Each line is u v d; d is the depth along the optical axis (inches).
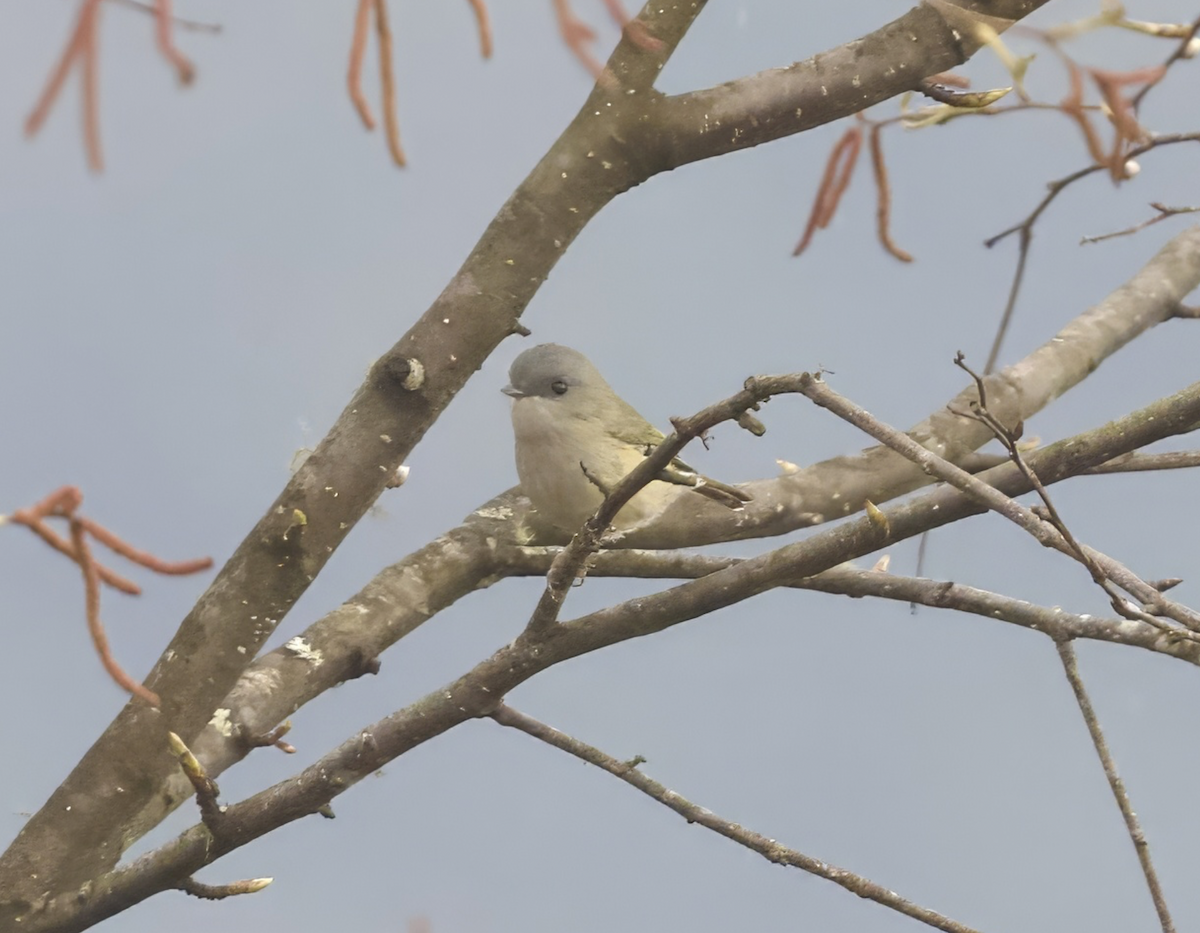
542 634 297.3
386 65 165.3
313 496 307.7
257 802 300.2
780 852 315.3
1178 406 286.2
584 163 305.1
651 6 301.3
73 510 173.5
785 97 298.5
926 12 299.1
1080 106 255.8
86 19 121.7
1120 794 311.3
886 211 357.1
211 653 308.8
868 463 400.5
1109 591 226.1
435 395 308.7
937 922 305.6
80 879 307.6
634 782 323.3
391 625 395.5
